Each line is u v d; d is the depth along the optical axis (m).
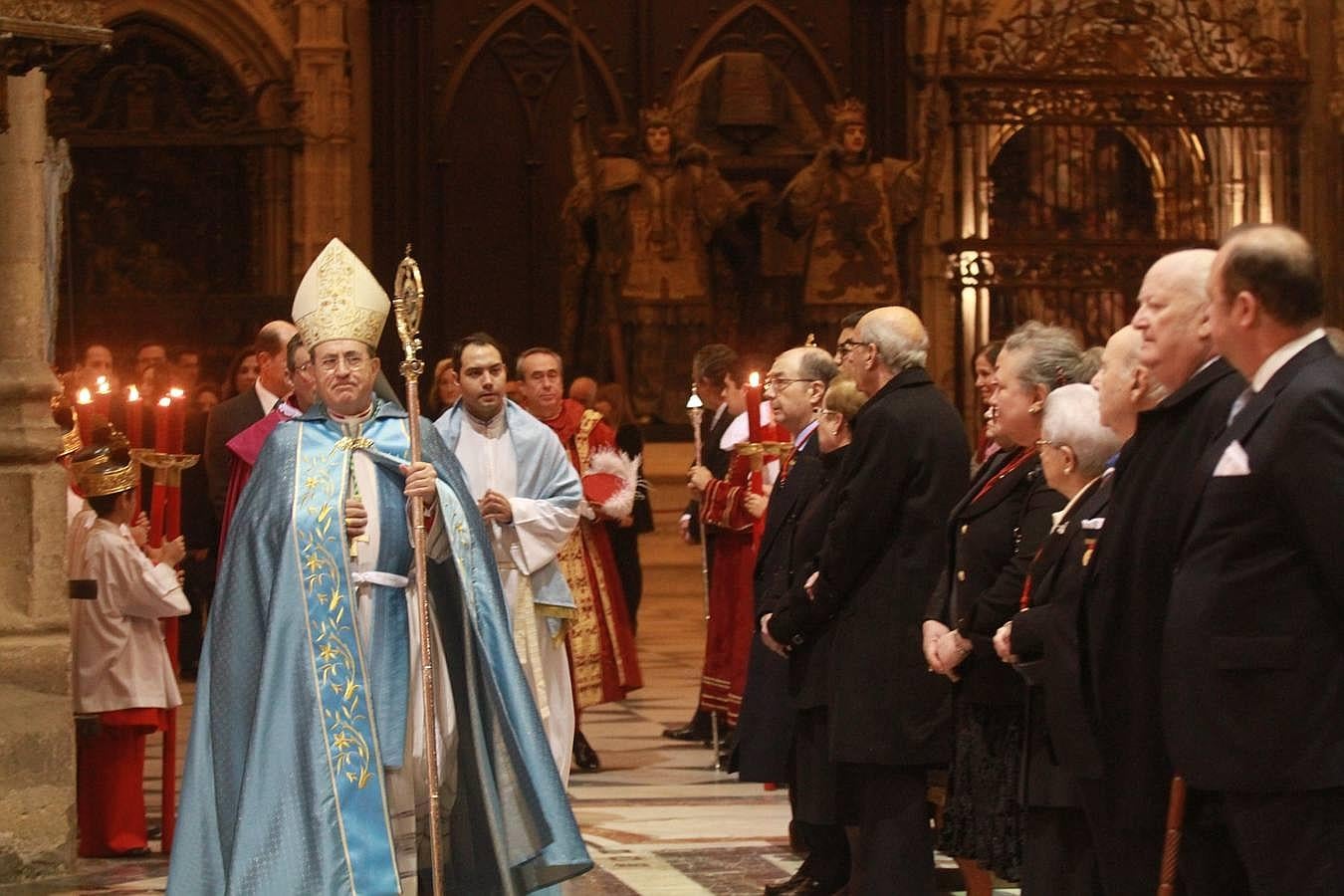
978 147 24.89
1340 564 5.00
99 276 25.34
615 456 12.07
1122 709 5.77
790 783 8.88
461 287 26.00
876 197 24.41
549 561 9.66
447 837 7.47
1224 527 5.20
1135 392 6.11
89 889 9.02
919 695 7.66
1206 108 25.05
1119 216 28.27
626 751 13.49
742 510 11.96
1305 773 5.06
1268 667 5.11
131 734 9.91
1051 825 6.56
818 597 7.83
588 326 24.45
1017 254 24.50
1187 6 25.19
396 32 25.61
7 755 9.19
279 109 25.41
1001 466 7.51
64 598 9.50
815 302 24.28
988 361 8.77
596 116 26.30
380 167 25.66
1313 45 26.34
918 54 26.27
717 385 13.98
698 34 26.30
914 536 7.71
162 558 9.95
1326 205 26.22
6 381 9.51
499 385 9.81
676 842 10.02
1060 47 24.78
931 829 7.82
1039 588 6.41
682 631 21.64
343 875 6.75
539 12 26.19
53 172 11.37
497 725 7.20
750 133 25.34
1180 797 5.45
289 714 6.93
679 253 24.08
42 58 8.71
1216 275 5.27
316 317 7.43
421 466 7.21
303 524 7.15
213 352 24.45
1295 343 5.21
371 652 7.24
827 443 8.45
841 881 8.58
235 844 6.79
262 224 25.39
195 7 25.16
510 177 26.14
